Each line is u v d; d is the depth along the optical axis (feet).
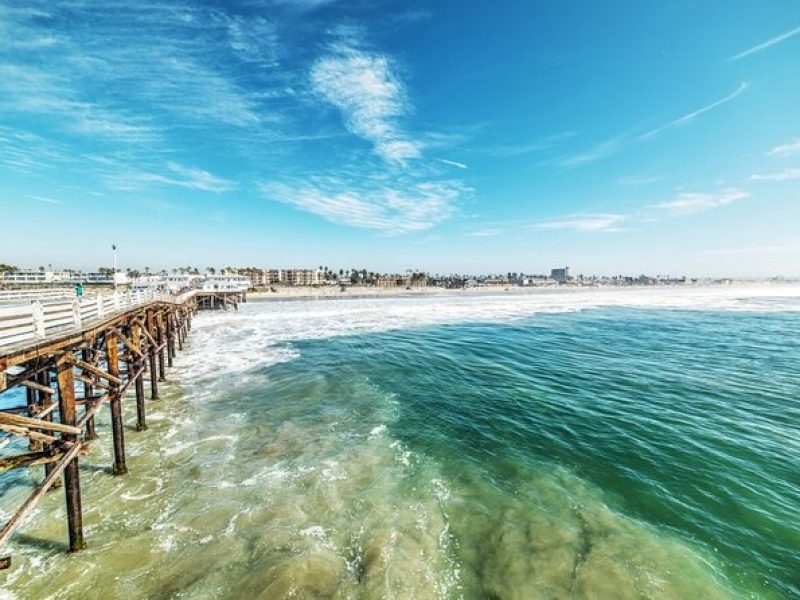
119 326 45.39
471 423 49.29
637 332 126.72
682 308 222.89
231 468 38.01
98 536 28.19
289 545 26.86
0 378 20.22
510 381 68.28
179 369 78.07
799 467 38.14
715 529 29.22
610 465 38.63
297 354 91.76
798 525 29.71
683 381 67.72
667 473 37.14
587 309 211.82
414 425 48.70
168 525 29.37
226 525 29.27
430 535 28.22
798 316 179.01
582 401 57.41
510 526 29.32
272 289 354.54
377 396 60.29
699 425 48.24
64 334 27.27
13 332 23.13
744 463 38.91
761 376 71.05
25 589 23.52
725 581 24.27
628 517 30.58
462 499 32.83
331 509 31.22
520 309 208.74
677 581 24.12
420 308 211.41
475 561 25.79
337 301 275.59
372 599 22.52
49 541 27.71
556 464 38.93
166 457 40.42
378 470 37.63
